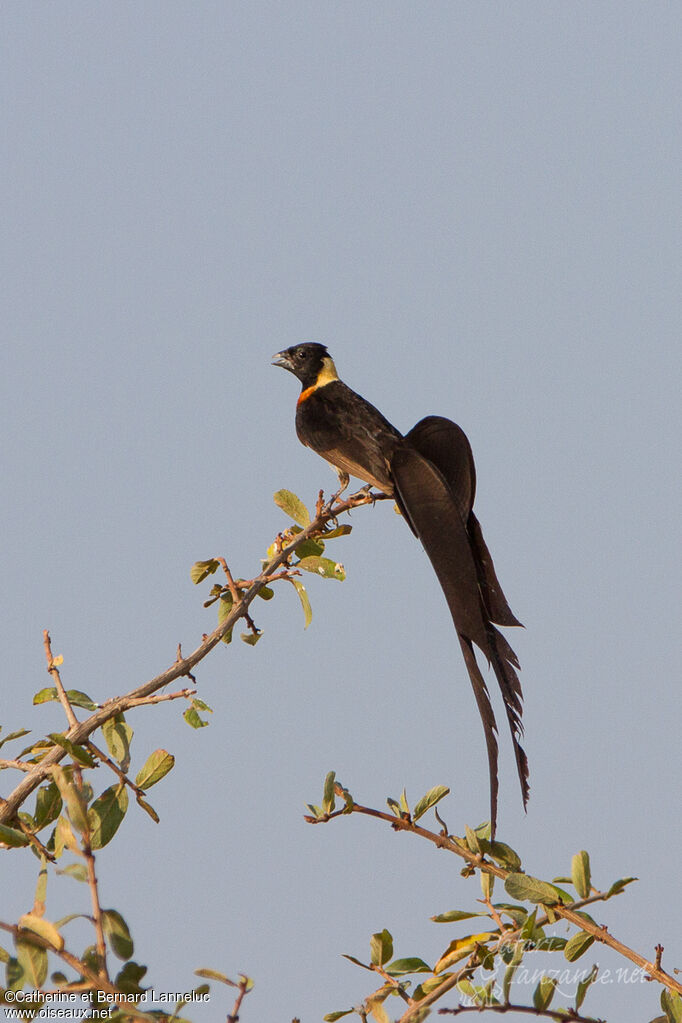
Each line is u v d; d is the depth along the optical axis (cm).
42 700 742
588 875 670
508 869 727
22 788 684
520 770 755
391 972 689
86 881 602
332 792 725
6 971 582
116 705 705
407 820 729
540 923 675
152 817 673
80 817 594
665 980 643
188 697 698
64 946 577
